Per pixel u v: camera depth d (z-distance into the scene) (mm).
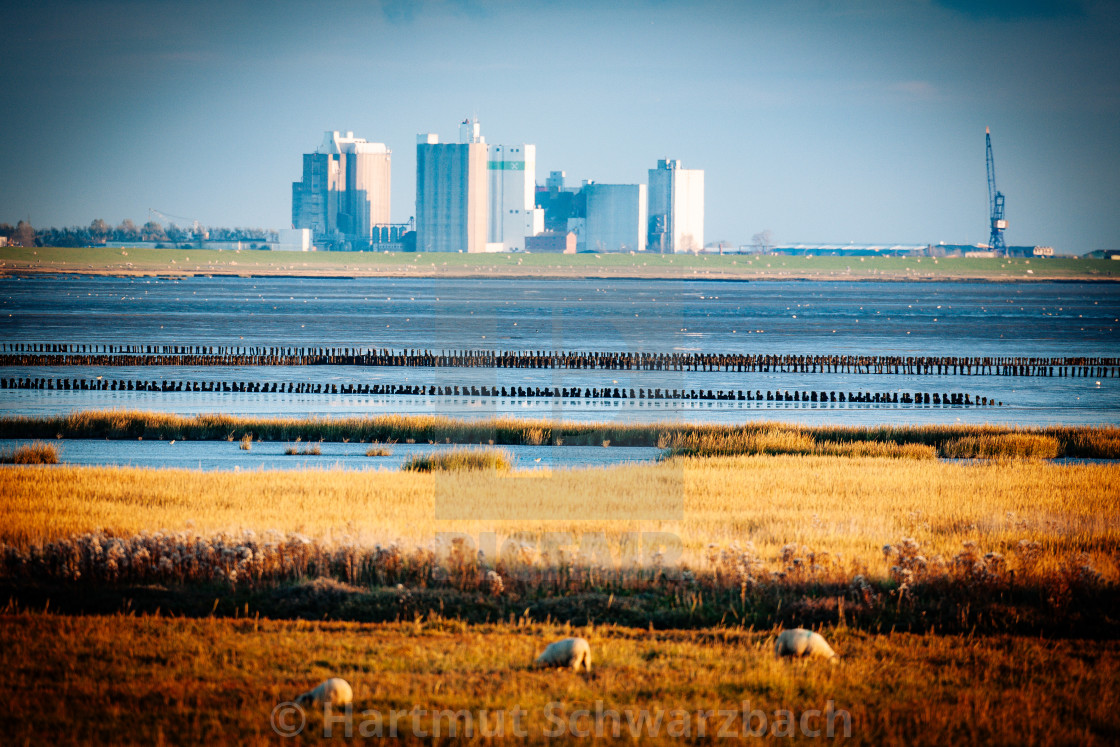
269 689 49281
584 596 66438
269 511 92438
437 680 51062
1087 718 48031
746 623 63188
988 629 62719
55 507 93562
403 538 76000
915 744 44562
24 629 57906
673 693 49562
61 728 44312
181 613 63781
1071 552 79188
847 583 69438
